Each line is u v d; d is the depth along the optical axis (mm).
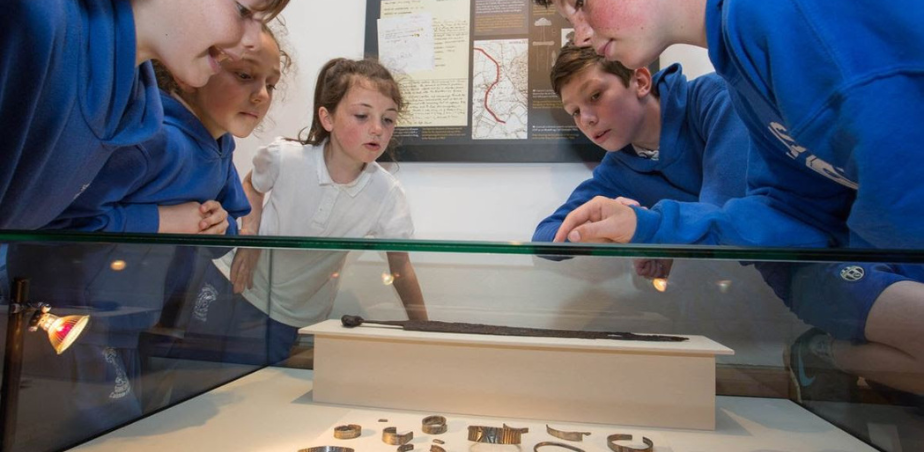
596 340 638
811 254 481
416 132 1374
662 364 610
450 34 1369
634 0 902
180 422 624
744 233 903
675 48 1303
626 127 1220
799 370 630
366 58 1390
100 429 612
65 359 609
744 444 563
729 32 719
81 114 659
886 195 589
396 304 697
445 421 623
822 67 624
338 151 1331
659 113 1230
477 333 663
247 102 1092
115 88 693
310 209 1323
